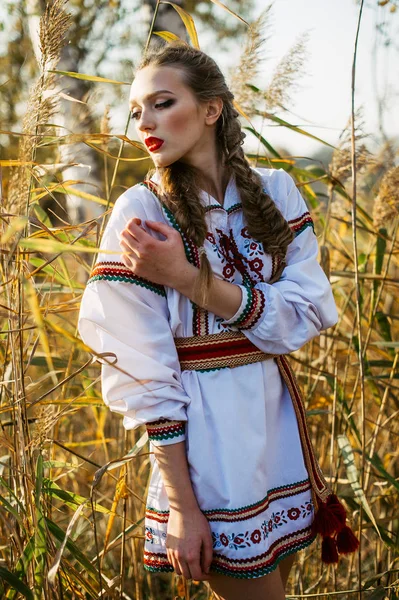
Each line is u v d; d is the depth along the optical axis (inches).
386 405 92.0
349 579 78.7
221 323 52.7
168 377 50.1
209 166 55.6
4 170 67.2
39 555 52.7
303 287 55.5
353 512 81.9
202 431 51.1
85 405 62.9
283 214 57.8
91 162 144.0
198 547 49.8
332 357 89.2
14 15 193.0
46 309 61.6
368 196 98.6
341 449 72.7
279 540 55.1
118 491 62.9
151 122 52.0
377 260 87.1
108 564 84.6
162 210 52.7
